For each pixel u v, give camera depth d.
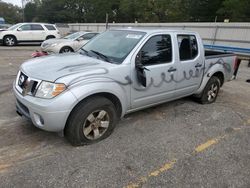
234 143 3.98
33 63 3.89
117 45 4.21
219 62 5.70
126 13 56.59
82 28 40.19
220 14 39.28
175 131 4.27
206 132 4.32
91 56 4.19
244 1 32.94
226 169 3.27
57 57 4.14
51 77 3.27
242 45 17.62
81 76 3.34
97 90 3.41
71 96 3.20
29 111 3.33
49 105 3.12
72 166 3.12
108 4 63.69
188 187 2.88
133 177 2.99
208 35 19.97
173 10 46.97
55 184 2.79
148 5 48.31
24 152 3.38
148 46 4.12
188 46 4.86
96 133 3.66
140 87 4.02
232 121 4.87
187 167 3.25
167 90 4.52
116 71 3.67
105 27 34.09
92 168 3.11
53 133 3.91
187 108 5.43
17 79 3.81
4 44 17.91
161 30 4.41
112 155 3.41
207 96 5.72
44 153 3.38
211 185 2.94
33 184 2.78
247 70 11.73
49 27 19.28
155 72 4.18
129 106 4.01
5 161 3.15
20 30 18.16
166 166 3.24
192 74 4.97
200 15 44.34
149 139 3.93
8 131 3.91
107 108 3.66
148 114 4.94
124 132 4.11
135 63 3.89
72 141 3.50
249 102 6.19
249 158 3.57
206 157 3.52
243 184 3.00
